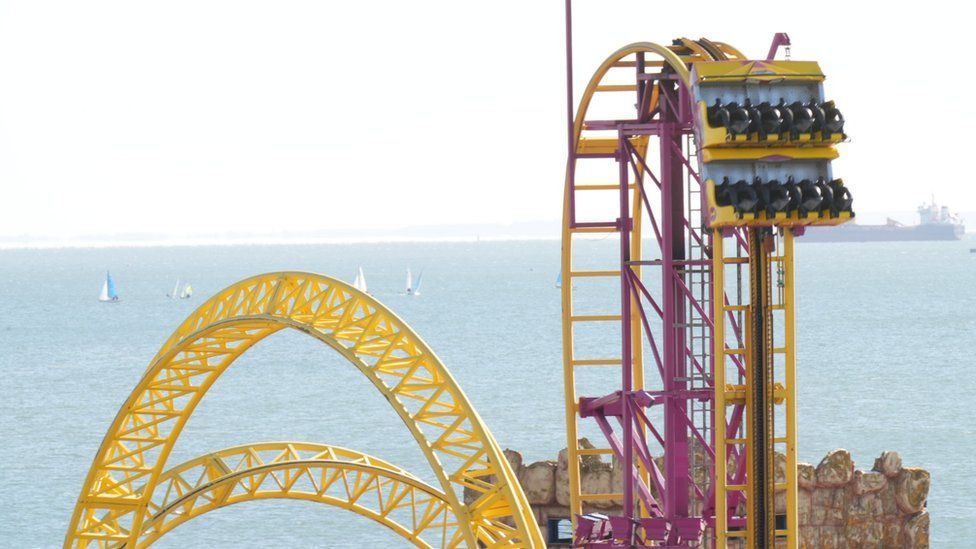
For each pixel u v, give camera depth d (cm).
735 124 11319
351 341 13212
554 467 16062
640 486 13350
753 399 11825
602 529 12644
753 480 11831
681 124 12588
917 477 15712
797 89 11638
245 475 13850
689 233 12412
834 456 15675
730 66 11594
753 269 11719
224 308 14388
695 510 14875
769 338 11769
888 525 15725
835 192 11550
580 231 13612
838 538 15675
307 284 13612
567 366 13750
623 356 13112
